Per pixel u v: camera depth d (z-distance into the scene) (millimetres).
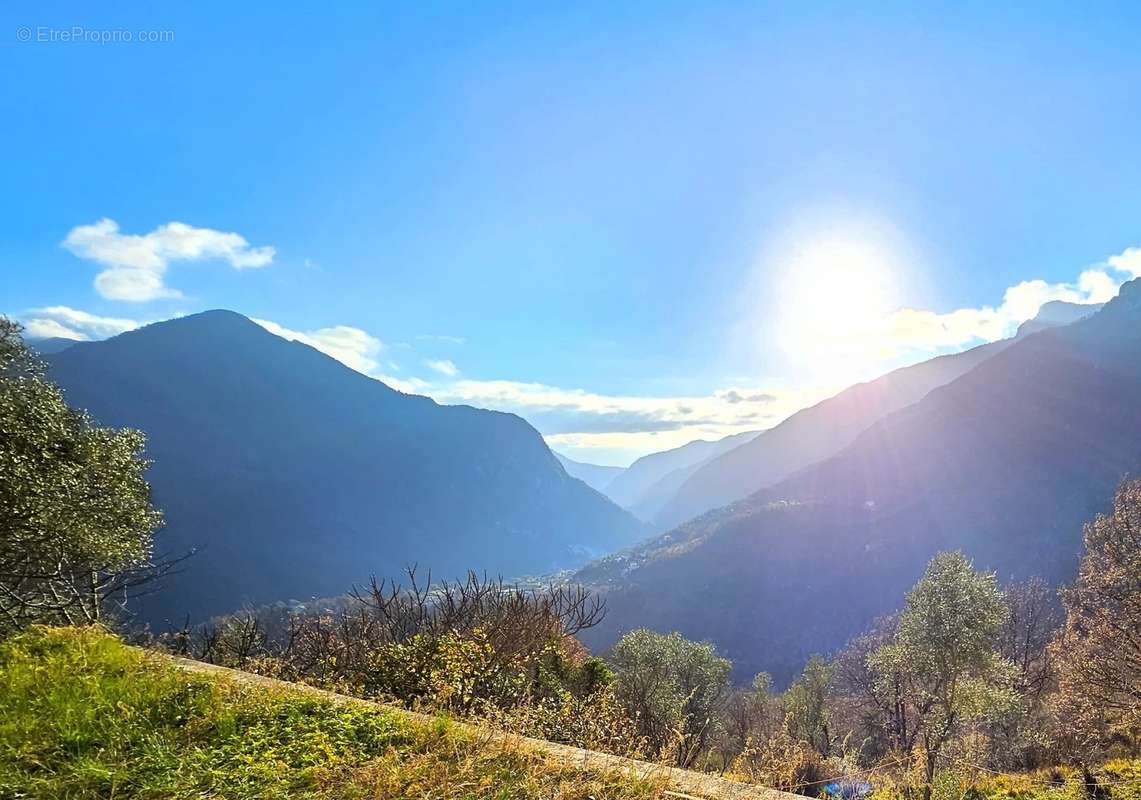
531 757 3383
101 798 2846
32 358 9602
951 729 13781
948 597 15656
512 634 8266
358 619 9578
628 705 9984
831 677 40469
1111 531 20406
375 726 3660
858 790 6504
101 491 9141
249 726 3625
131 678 4262
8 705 3803
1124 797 8438
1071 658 20859
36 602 8391
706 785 3479
